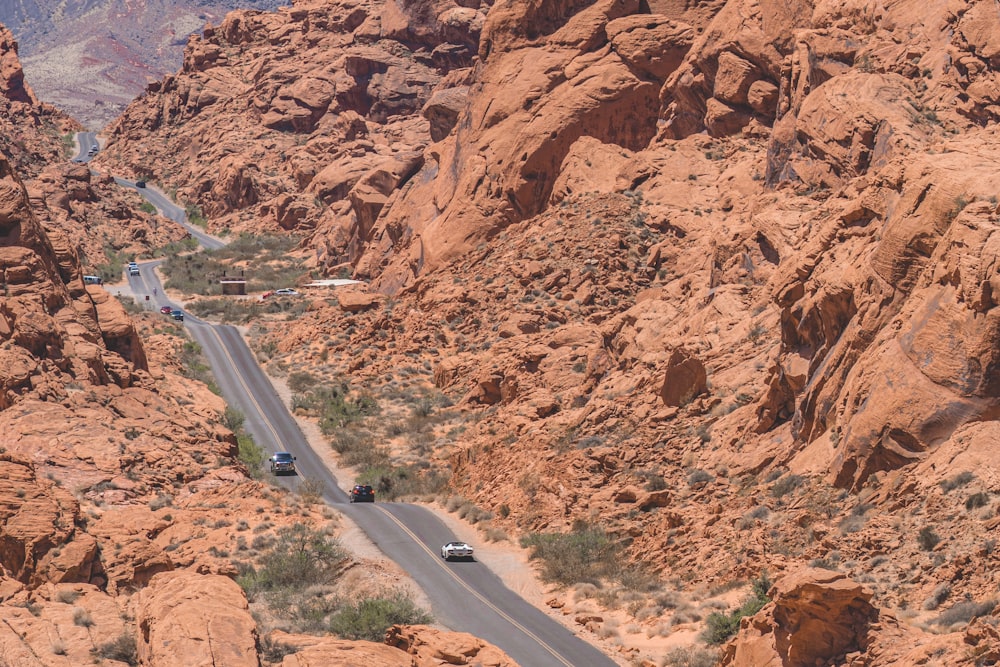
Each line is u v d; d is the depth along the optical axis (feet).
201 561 145.48
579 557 154.10
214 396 269.64
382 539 170.19
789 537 132.98
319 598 140.67
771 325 181.68
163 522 166.71
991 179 136.56
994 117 202.59
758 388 170.60
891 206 151.02
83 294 237.66
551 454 185.06
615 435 184.24
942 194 138.41
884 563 114.42
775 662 94.63
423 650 102.12
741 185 285.64
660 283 280.72
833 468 137.08
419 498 204.44
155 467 191.72
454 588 148.46
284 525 173.17
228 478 196.44
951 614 100.83
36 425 191.42
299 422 273.54
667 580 141.18
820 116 223.71
